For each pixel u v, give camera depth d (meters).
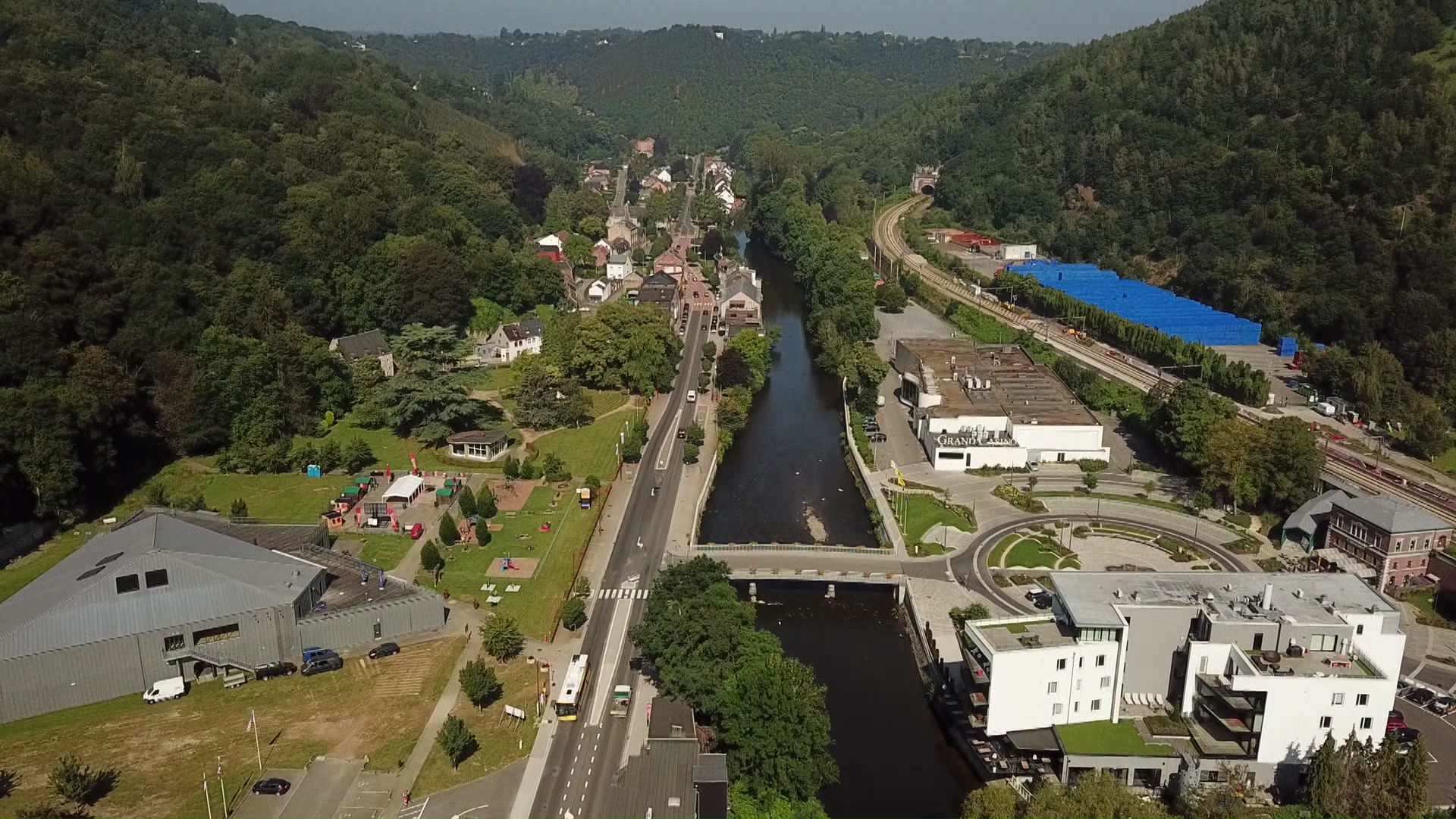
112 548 128.00
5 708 112.00
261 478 183.62
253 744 108.50
